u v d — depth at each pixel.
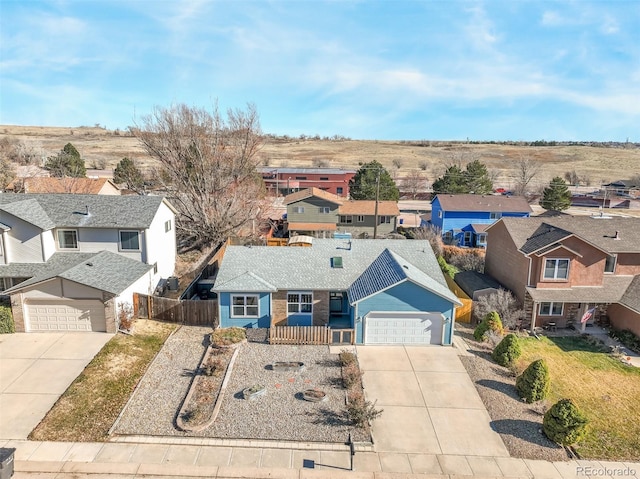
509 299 27.48
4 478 13.02
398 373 20.77
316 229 48.84
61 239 27.77
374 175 60.09
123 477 14.00
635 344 24.98
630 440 17.23
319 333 23.12
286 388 19.12
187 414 17.05
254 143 46.38
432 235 43.47
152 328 24.45
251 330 23.91
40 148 82.94
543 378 18.78
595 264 27.42
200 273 32.53
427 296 23.05
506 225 30.53
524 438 16.69
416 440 16.30
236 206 43.16
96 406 17.34
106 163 93.31
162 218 31.45
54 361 20.39
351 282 25.31
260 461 14.91
